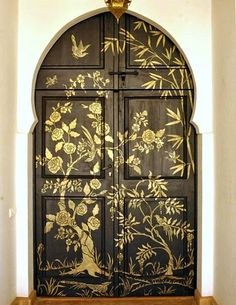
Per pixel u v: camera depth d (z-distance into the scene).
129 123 3.91
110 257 3.90
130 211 3.91
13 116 3.57
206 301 3.71
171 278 3.92
